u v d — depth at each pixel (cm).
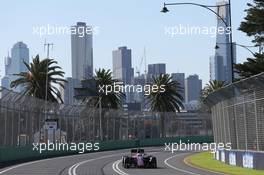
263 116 5944
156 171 6400
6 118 8700
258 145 6172
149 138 17850
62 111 12456
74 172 6219
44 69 15950
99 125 15012
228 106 7562
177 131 19300
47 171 6334
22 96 9450
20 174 5806
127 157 7150
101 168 7038
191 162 8394
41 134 10962
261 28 11150
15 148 9144
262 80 5666
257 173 5706
